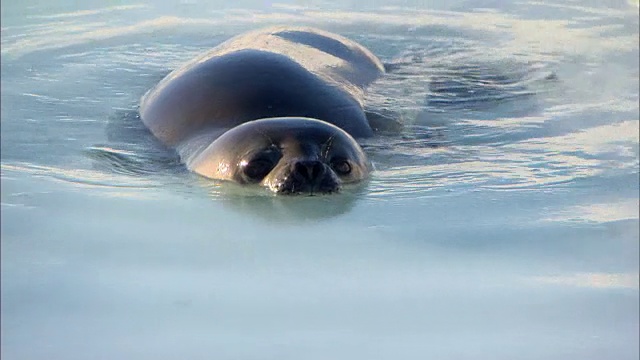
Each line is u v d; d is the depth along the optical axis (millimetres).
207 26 42062
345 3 45656
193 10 44312
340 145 25109
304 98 29000
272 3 45469
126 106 32125
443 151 27875
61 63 36969
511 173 25656
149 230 20875
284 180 23766
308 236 20812
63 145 27922
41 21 42031
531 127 30141
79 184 24203
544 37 40500
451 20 43188
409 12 44406
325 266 19125
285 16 43719
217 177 25047
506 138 29094
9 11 43125
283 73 29812
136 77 35625
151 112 30328
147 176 25375
